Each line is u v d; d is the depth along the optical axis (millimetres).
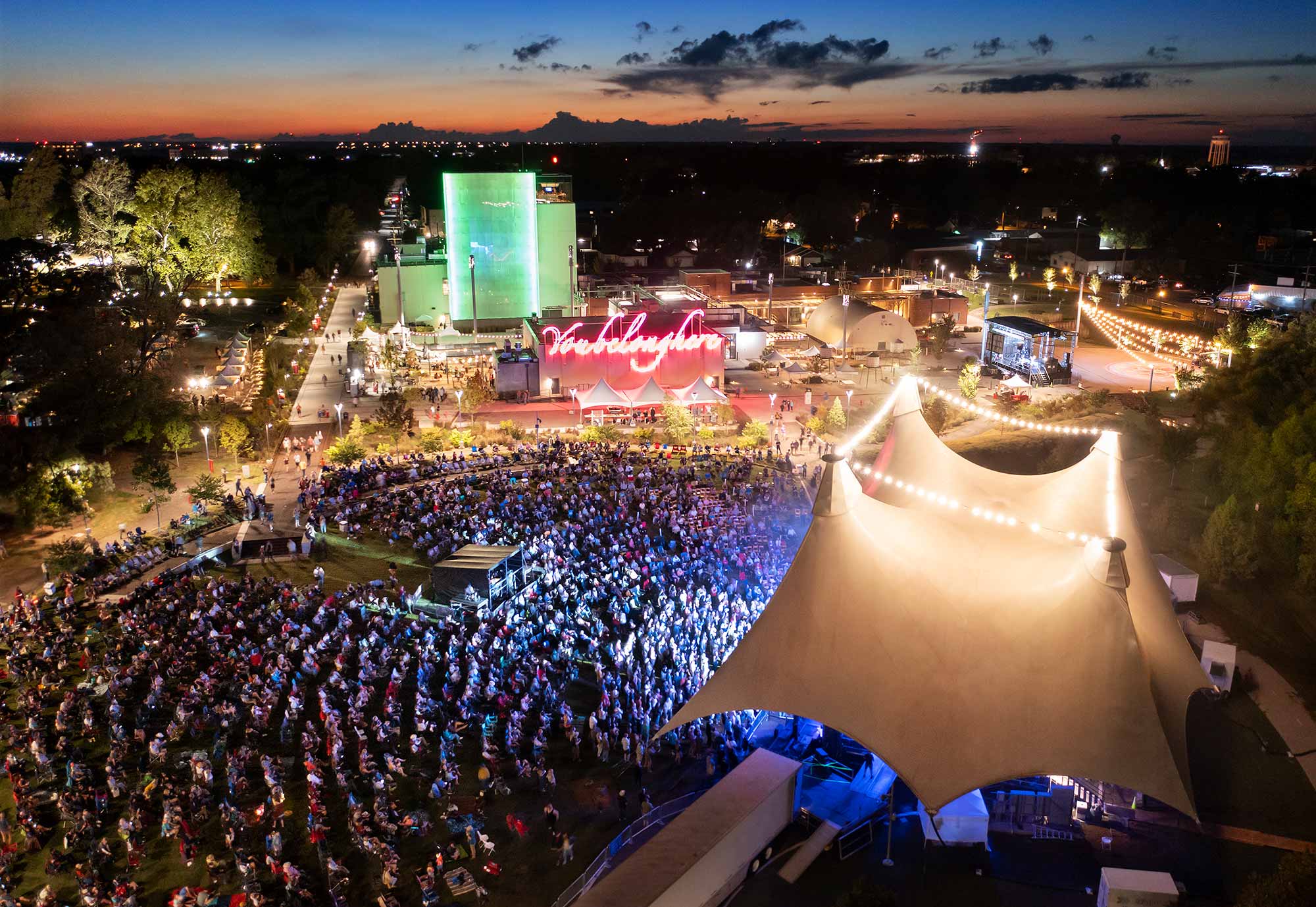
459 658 35000
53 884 24609
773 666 25344
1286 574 39344
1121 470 30594
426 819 26188
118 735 29750
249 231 110062
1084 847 24625
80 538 47406
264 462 58281
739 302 96938
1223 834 25000
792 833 25156
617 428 64250
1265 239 140000
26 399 60031
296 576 42844
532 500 50250
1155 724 22312
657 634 35281
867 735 23516
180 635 36094
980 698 23469
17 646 35562
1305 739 29250
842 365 82500
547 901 23562
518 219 95688
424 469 55750
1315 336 48812
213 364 81312
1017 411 65438
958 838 24469
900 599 25266
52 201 117562
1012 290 116500
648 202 175625
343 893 24031
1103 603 23141
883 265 129500
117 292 83500
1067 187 191500
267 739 30438
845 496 26312
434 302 98250
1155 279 122938
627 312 80125
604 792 27703
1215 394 51531
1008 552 27031
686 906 21328
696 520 47156
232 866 24938
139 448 60938
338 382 76688
